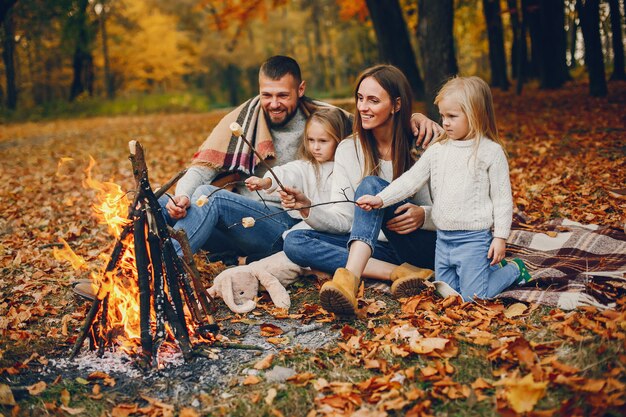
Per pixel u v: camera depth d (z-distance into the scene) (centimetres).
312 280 392
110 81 3722
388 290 365
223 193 381
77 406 266
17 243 530
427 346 286
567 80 2155
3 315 368
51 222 608
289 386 271
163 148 1236
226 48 4216
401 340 302
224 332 329
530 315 316
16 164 1085
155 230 297
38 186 824
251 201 392
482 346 289
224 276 365
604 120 1052
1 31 2431
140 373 289
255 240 400
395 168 375
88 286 364
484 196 340
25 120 2612
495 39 2189
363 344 297
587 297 316
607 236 404
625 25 2114
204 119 2014
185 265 321
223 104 4088
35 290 407
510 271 344
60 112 2886
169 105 3159
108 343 309
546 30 1903
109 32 3512
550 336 289
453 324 315
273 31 4234
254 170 420
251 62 4275
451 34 987
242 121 414
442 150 347
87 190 779
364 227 346
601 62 1425
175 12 3747
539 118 1218
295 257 377
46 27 2581
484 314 321
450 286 353
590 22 1414
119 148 1268
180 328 300
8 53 2944
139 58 3741
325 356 296
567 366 257
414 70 1457
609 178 603
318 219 370
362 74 368
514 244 417
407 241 375
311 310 347
